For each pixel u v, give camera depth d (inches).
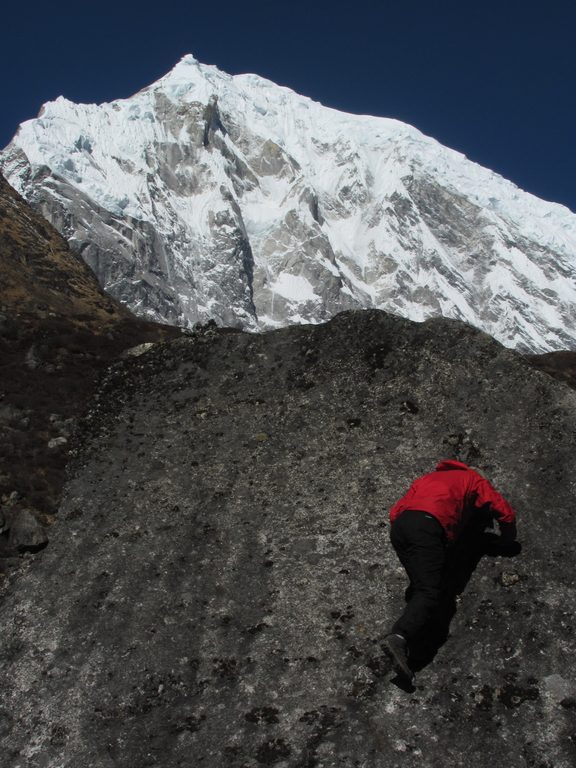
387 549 323.0
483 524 311.0
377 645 286.7
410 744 255.3
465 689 269.0
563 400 368.8
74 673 291.0
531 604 291.0
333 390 410.0
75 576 330.3
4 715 281.0
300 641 293.1
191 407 423.5
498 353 398.0
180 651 294.5
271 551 331.3
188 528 347.9
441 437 370.6
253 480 370.0
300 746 258.1
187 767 257.0
